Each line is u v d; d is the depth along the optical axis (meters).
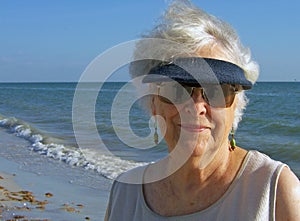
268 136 7.41
